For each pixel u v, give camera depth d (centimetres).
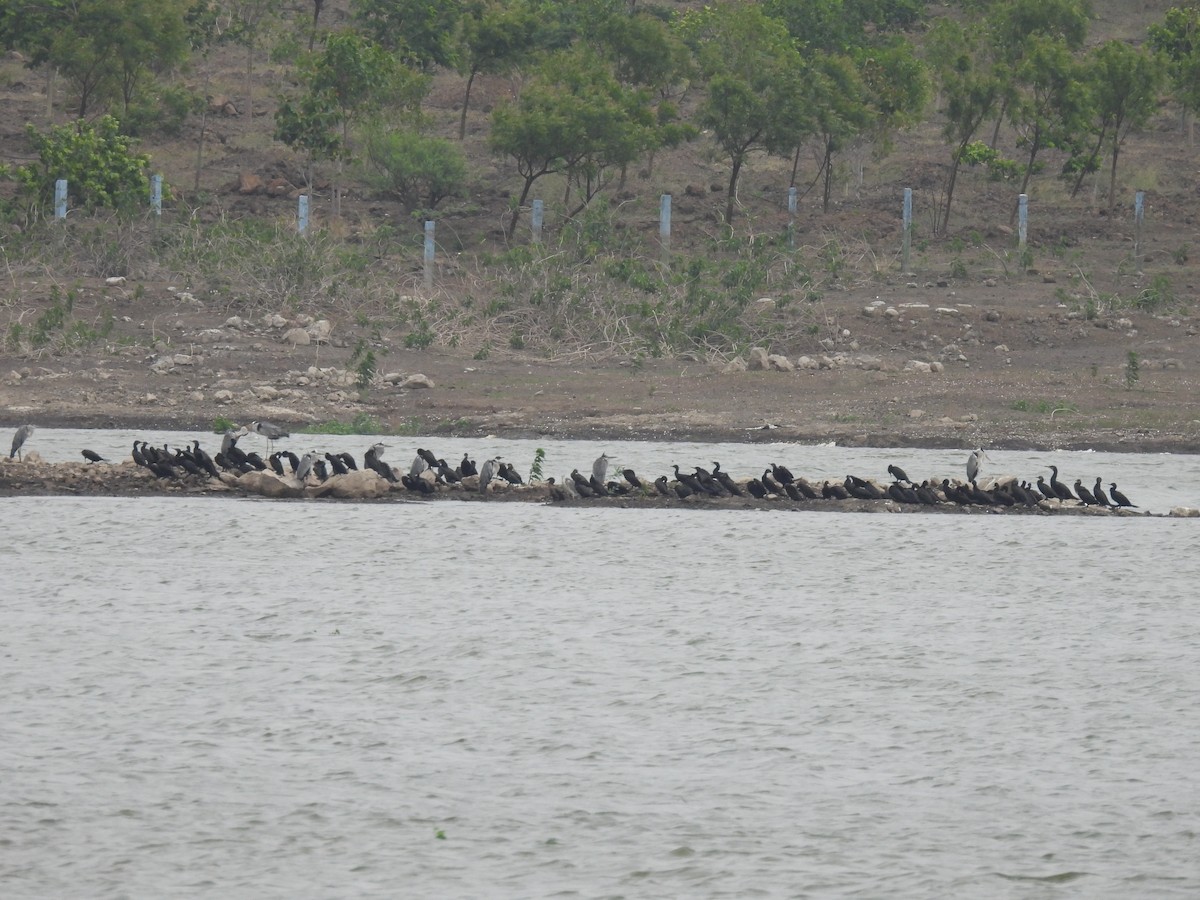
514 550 13000
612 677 9106
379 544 13125
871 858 6544
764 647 9862
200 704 8438
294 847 6600
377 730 8050
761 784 7362
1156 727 8256
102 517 13988
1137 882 6328
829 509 15238
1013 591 11731
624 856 6544
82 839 6644
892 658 9631
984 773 7519
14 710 8262
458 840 6688
